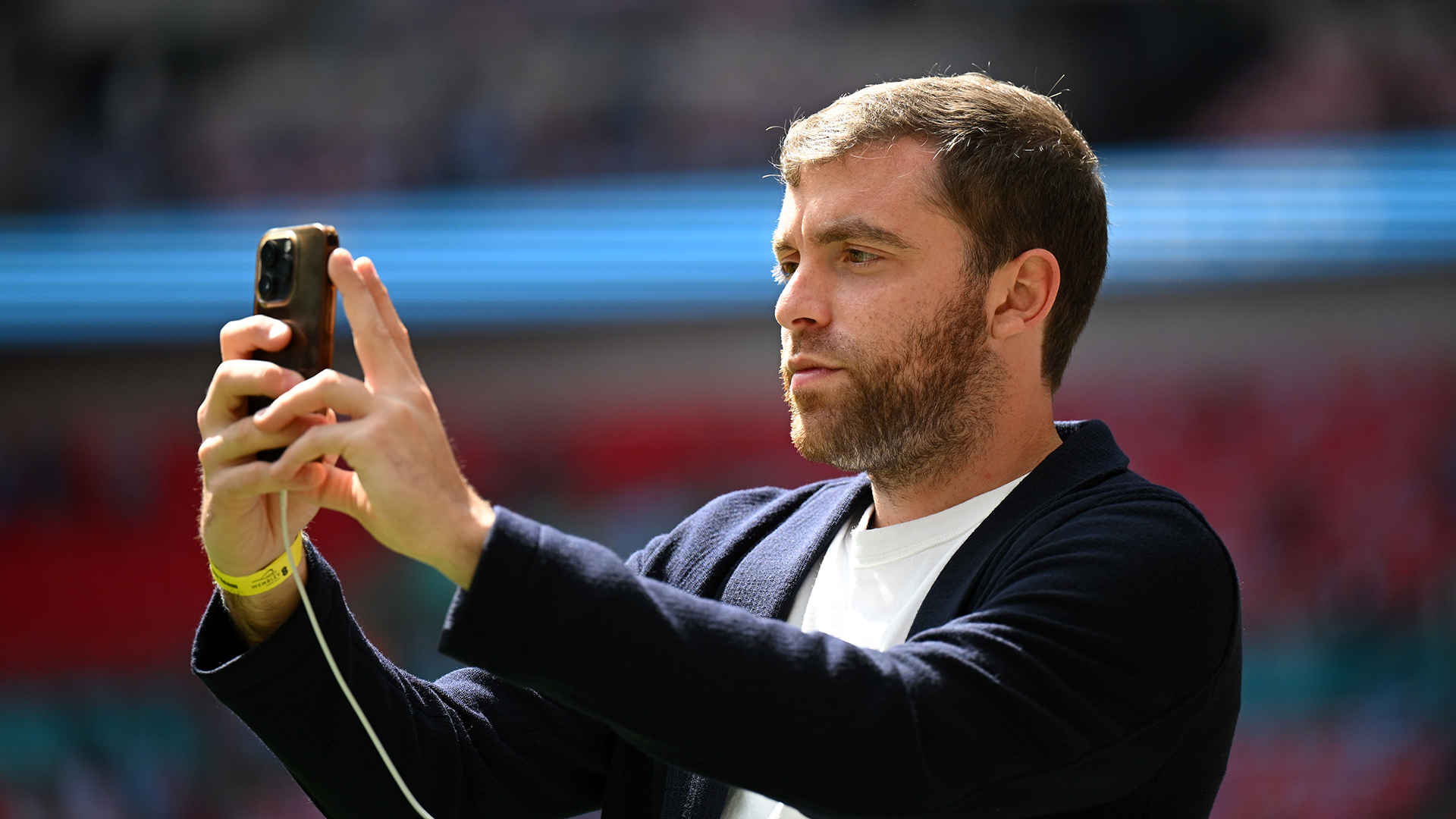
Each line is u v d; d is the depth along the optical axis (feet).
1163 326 88.69
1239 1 87.51
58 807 85.61
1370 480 84.99
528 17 92.94
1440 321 85.05
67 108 94.73
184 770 85.51
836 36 92.12
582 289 90.53
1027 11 90.84
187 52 94.94
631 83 92.48
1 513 93.09
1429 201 84.43
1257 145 86.84
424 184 92.84
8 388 93.86
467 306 90.63
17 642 91.50
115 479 93.45
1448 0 84.53
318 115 93.76
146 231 93.76
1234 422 87.45
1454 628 81.61
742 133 91.81
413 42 94.07
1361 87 85.35
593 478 92.27
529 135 92.58
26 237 93.76
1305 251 85.66
